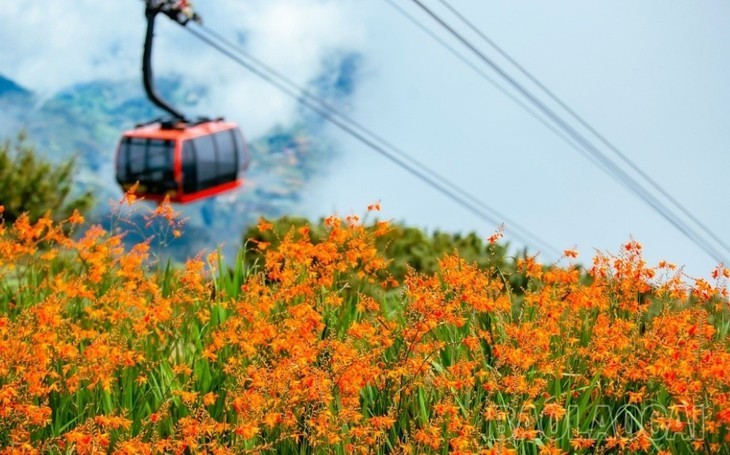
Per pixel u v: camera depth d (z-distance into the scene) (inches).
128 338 331.6
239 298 349.4
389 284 400.5
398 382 290.7
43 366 284.8
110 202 363.9
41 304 308.8
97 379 288.7
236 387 293.4
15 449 257.9
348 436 267.9
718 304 337.7
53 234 375.2
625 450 273.1
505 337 311.7
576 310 321.4
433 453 270.5
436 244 612.1
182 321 344.2
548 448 254.1
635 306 333.7
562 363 300.2
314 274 343.9
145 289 346.9
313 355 277.0
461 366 287.7
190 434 264.1
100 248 361.4
